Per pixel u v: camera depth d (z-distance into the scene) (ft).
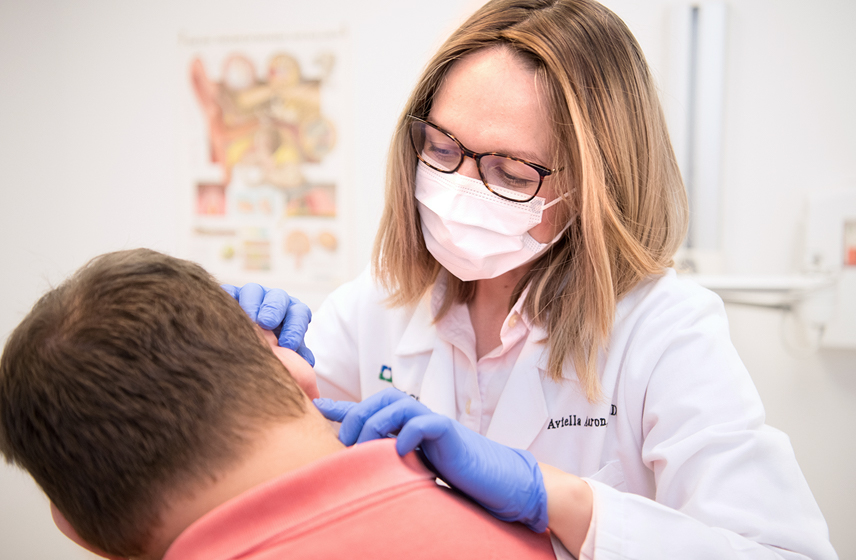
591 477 2.90
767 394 5.72
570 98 2.47
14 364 1.49
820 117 5.42
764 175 5.59
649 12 5.59
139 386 1.44
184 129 7.07
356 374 3.78
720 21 5.33
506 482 1.89
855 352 5.43
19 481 7.33
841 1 5.24
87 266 1.66
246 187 7.01
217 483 1.49
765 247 5.67
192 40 6.89
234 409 1.52
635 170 2.74
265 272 7.10
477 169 2.67
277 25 6.63
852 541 5.63
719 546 2.03
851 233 5.24
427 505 1.59
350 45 6.46
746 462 2.39
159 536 1.54
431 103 2.89
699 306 2.80
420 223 3.17
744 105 5.56
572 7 2.62
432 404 3.24
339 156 6.69
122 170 7.31
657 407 2.68
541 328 2.99
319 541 1.44
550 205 2.72
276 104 6.77
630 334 2.88
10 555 7.45
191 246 7.25
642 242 2.87
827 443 5.62
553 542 2.04
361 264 6.83
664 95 5.54
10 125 7.48
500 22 2.65
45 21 7.23
